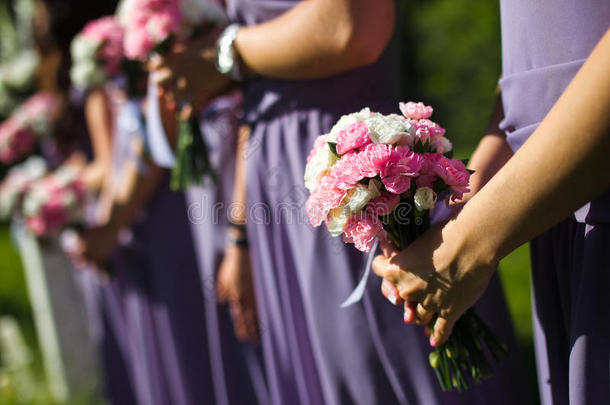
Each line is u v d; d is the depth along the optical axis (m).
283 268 1.73
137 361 2.91
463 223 1.13
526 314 3.50
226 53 1.67
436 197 1.17
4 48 4.18
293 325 1.76
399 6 1.70
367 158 1.15
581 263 1.19
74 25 3.09
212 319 2.27
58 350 3.83
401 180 1.15
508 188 1.09
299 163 1.63
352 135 1.18
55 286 3.82
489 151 1.36
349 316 1.57
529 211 1.08
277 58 1.55
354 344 1.57
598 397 1.11
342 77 1.58
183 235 2.50
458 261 1.14
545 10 1.19
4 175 4.02
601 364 1.10
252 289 2.08
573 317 1.19
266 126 1.70
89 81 2.44
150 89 2.11
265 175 1.71
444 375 1.35
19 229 3.59
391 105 1.65
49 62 3.30
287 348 1.81
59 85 3.36
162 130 2.11
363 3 1.42
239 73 1.69
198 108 1.86
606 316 1.11
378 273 1.25
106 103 2.77
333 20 1.43
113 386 3.26
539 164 1.06
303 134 1.63
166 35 1.78
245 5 1.68
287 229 1.69
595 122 1.02
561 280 1.28
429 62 8.41
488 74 8.18
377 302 1.53
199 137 1.91
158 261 2.57
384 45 1.50
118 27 2.43
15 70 3.62
